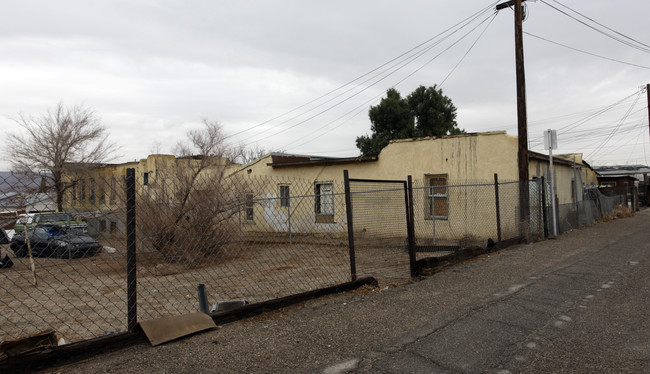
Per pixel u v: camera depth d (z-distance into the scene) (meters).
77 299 6.59
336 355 3.74
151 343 3.81
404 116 29.08
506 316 4.84
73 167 20.89
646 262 8.10
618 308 5.09
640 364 3.48
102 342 3.64
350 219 6.12
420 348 3.90
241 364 3.52
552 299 5.55
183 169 9.59
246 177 17.53
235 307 4.89
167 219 7.05
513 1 12.34
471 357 3.69
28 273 7.64
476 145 13.12
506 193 12.43
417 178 14.12
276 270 8.28
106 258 5.43
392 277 7.11
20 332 5.00
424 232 13.82
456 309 5.12
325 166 15.80
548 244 10.91
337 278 7.42
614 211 20.80
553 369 3.43
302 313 4.93
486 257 8.95
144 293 6.72
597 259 8.54
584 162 23.33
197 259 7.28
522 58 12.05
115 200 4.53
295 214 12.26
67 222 4.98
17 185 3.90
